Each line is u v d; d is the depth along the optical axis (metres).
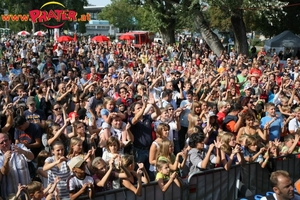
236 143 7.04
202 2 27.19
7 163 5.66
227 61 20.81
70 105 10.19
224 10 27.41
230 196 6.81
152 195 6.01
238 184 6.83
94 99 9.38
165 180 6.15
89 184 5.44
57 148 5.95
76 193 5.43
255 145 7.36
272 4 25.50
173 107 9.46
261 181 7.20
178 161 6.58
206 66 17.83
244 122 8.55
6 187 5.79
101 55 22.97
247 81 13.71
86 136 7.57
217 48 29.36
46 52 23.88
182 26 39.22
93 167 5.88
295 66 20.02
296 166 7.68
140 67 18.55
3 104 9.65
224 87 12.72
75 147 6.21
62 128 7.08
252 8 26.09
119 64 19.28
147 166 7.81
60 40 35.66
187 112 9.34
